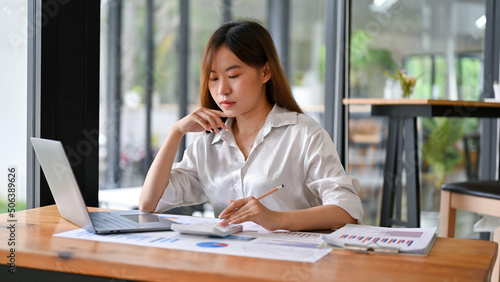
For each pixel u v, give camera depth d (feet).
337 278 2.64
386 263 2.93
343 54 10.04
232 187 5.03
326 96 10.74
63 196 3.94
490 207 7.48
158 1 11.36
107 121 10.55
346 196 4.33
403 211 11.04
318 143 4.82
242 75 4.66
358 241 3.32
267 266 2.83
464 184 8.00
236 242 3.39
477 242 3.49
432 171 12.06
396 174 9.23
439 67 12.01
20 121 5.64
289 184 4.91
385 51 11.60
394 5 11.57
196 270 2.74
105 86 10.50
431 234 3.53
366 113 11.65
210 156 5.18
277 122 4.93
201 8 12.04
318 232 3.89
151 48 11.32
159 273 2.80
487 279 2.83
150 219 4.14
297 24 13.19
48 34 5.54
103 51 10.46
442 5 11.97
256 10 12.73
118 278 2.89
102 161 10.48
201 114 4.85
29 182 5.66
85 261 2.96
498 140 11.69
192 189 5.33
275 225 3.82
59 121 5.73
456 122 12.08
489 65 11.90
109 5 10.53
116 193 10.61
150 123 11.34
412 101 8.34
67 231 3.71
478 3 11.93
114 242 3.37
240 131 5.11
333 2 10.59
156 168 4.96
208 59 4.75
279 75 4.98
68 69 5.78
